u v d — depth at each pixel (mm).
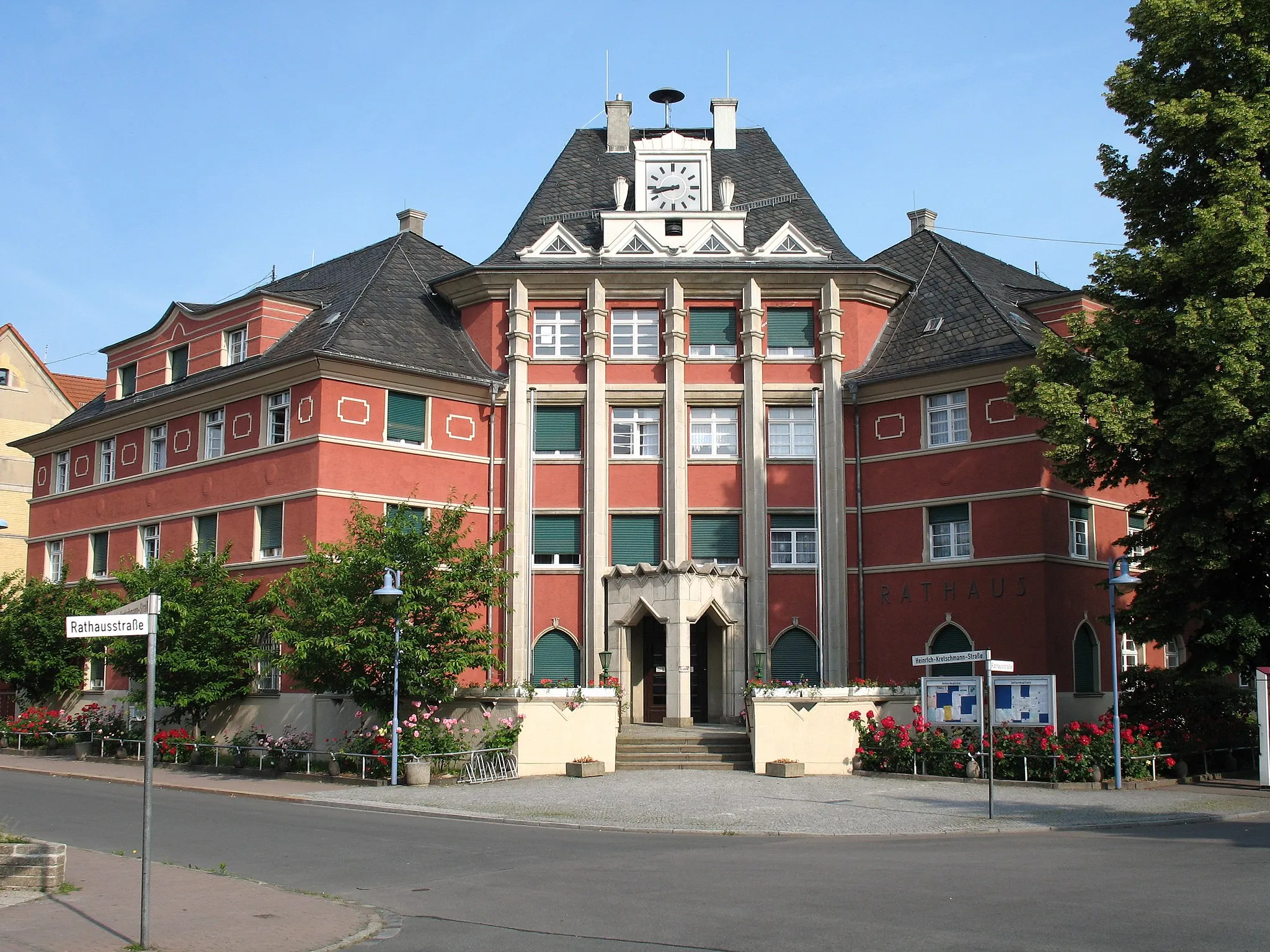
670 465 35562
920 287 38250
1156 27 26797
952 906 12195
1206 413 24172
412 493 32500
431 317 37375
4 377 56906
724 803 22469
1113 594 25344
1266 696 25266
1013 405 29828
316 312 37500
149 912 11133
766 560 35250
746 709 30125
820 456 35562
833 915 11844
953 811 21125
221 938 11328
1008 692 26172
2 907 12680
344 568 27766
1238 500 24625
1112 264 26781
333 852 16641
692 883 13852
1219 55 26422
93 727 36438
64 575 40938
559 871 14852
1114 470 26781
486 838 18156
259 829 19219
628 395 36031
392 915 12359
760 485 35438
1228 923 11258
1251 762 29312
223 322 37656
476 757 27078
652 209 38188
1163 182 27172
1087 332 26438
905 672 34156
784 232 37000
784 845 17344
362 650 26984
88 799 23953
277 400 34844
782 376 36062
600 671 33969
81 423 42125
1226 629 25359
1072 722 31219
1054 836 18156
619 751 29406
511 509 35469
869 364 36500
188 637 32281
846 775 27656
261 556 34500
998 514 32906
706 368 36156
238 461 35500
